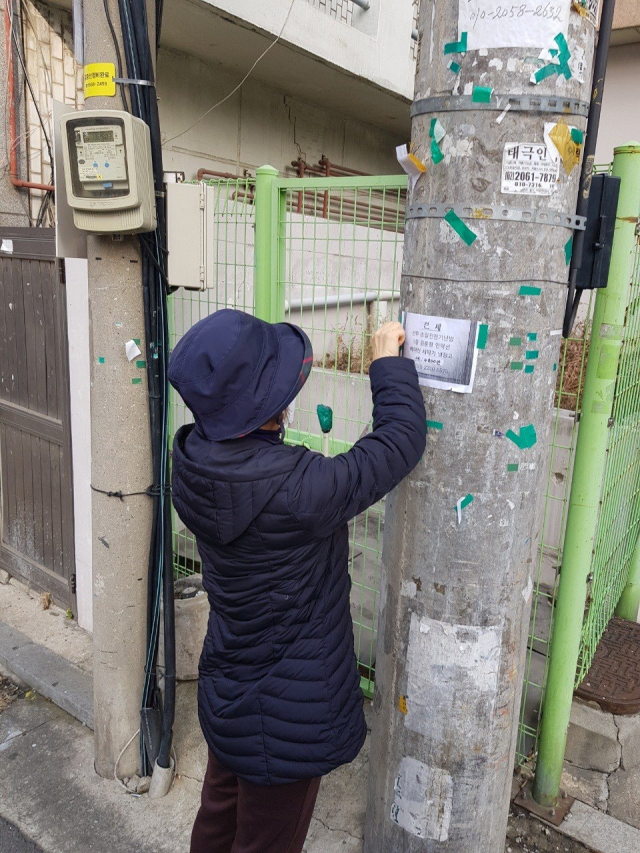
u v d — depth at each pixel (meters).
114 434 2.22
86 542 3.37
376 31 6.68
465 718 1.72
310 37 5.79
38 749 2.70
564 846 2.22
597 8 1.47
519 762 2.55
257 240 2.83
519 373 1.54
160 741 2.48
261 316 2.89
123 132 1.90
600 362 2.08
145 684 2.42
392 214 6.88
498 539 1.63
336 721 1.56
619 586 3.26
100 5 1.97
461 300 1.52
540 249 1.49
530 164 1.44
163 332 2.23
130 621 2.37
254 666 1.55
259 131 7.02
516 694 1.79
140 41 2.00
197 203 2.20
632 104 4.66
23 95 4.29
